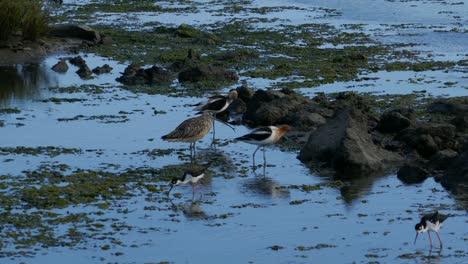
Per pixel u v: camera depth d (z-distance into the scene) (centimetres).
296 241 1630
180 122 2505
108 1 5103
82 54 3588
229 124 2566
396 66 3281
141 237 1641
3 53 3484
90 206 1797
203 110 2530
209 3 5081
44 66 3366
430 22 4322
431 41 3828
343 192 1919
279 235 1661
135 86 3030
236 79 3102
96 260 1527
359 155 2078
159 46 3750
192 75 3102
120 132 2397
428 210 1792
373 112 2595
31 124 2484
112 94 2894
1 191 1870
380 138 2327
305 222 1731
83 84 3047
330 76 3128
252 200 1862
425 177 2016
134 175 2008
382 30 4112
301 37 3925
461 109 2542
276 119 2519
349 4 4966
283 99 2595
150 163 2116
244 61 3419
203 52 3597
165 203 1834
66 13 4616
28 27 3619
